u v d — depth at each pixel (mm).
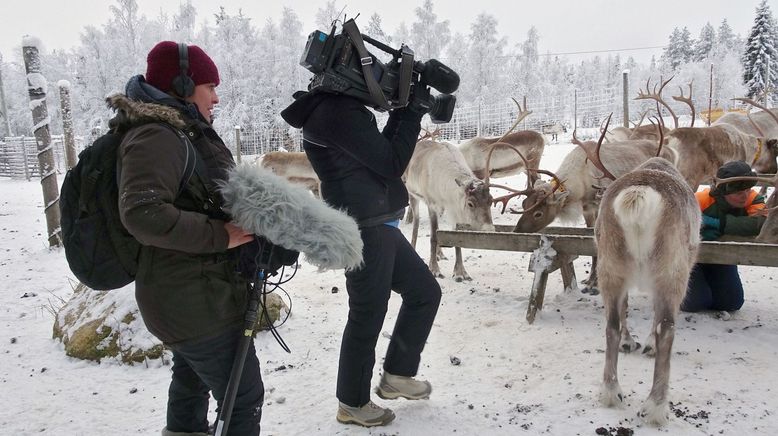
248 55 29062
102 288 1765
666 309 2631
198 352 1828
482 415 2734
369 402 2664
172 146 1645
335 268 1854
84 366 3469
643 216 2635
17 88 40188
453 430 2604
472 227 5586
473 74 33875
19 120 40250
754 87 36781
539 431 2566
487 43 34250
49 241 7031
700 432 2488
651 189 2705
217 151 1912
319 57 2260
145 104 1680
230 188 1774
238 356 1828
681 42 68188
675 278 2643
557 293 4773
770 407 2672
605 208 2898
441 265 6121
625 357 3381
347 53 2275
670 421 2586
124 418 2830
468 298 4734
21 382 3258
